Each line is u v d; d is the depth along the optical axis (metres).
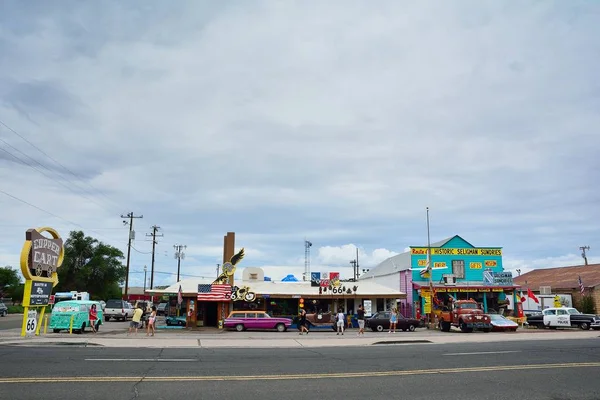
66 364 13.54
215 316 39.78
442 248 47.69
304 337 27.33
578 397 10.07
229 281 39.47
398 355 17.22
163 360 14.89
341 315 31.66
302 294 40.16
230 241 40.28
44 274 26.28
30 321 24.73
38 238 25.44
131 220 60.25
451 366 14.26
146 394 9.70
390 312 35.75
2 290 82.69
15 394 9.46
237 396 9.71
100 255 72.75
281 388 10.59
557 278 59.50
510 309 46.16
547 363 14.95
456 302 34.62
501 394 10.30
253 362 14.80
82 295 41.19
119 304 45.41
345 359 15.88
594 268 57.75
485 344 22.31
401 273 47.31
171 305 43.53
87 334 26.77
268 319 34.50
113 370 12.55
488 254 48.28
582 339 25.50
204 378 11.59
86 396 9.41
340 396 9.92
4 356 15.40
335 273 41.31
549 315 37.41
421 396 10.04
